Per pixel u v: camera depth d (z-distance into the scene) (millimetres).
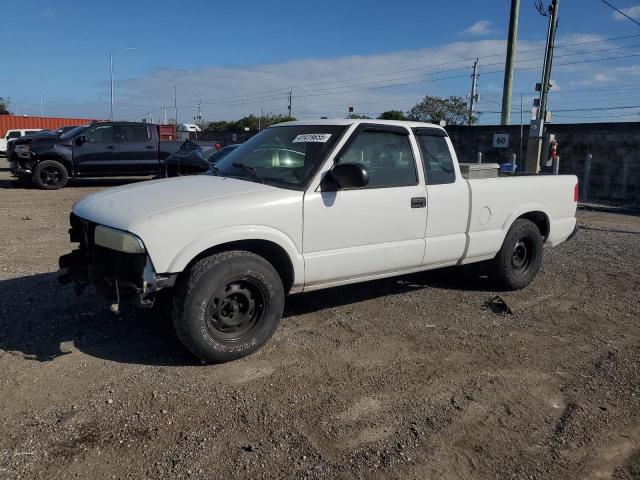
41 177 15508
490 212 5652
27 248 7621
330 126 4789
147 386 3680
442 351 4449
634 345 4691
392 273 5023
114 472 2807
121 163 16234
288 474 2830
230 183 4410
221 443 3076
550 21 16125
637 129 15789
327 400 3592
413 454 3041
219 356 3971
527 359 4348
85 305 5141
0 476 2738
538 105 16703
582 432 3320
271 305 4176
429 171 5168
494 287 6191
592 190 17000
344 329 4848
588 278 6785
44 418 3262
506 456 3061
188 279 3820
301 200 4277
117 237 3729
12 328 4562
